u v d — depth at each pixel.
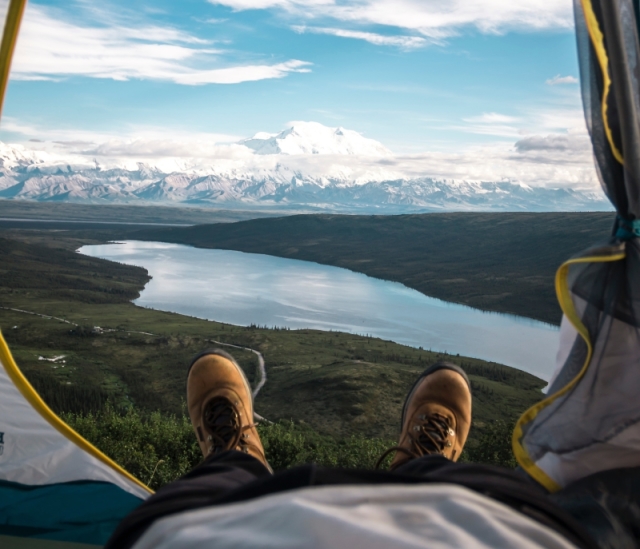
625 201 2.29
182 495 1.12
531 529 0.69
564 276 2.30
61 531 3.03
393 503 0.71
